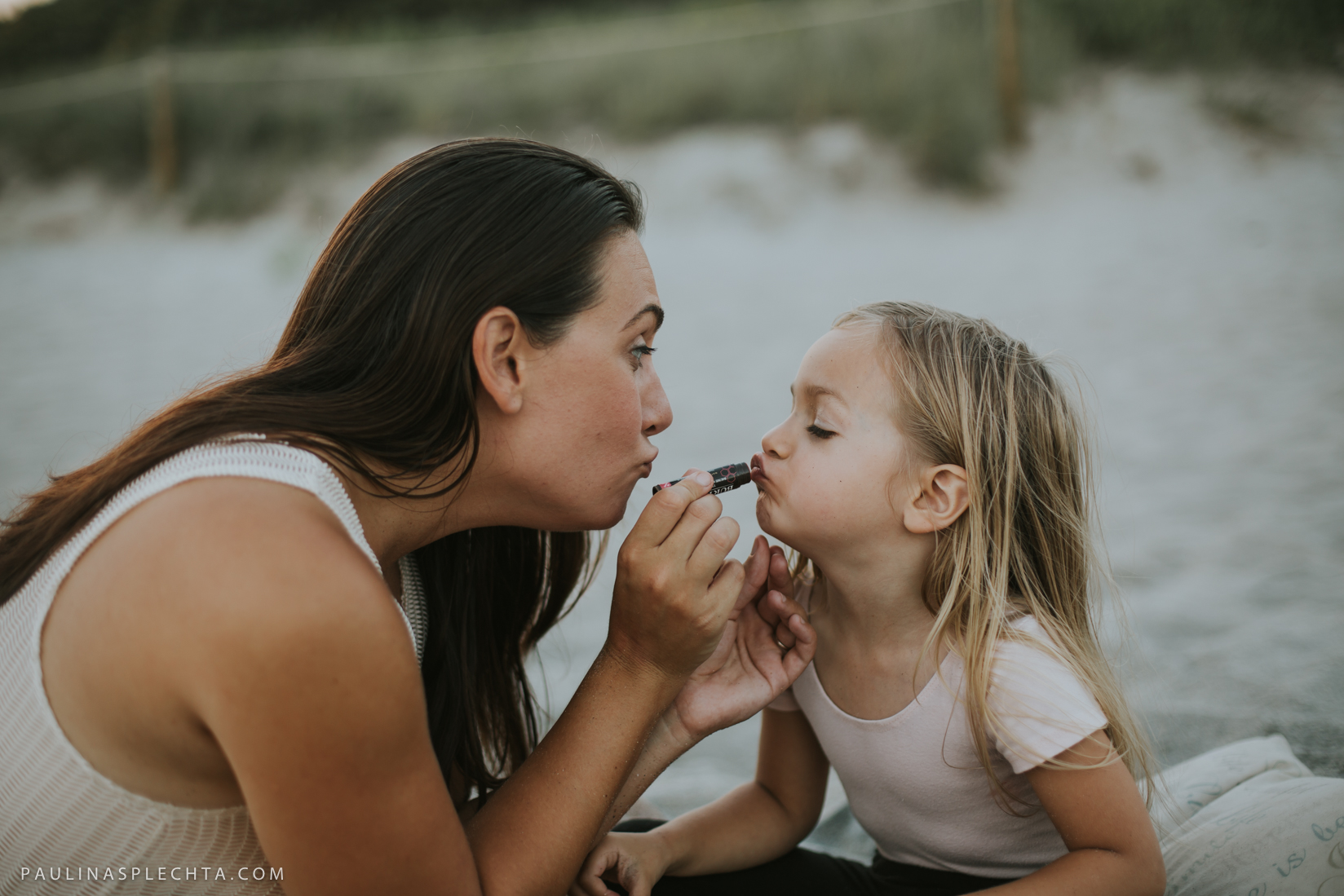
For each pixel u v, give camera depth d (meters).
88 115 13.19
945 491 1.42
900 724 1.46
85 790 1.02
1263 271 6.61
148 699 0.95
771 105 10.70
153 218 12.03
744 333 6.45
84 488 1.12
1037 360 1.59
